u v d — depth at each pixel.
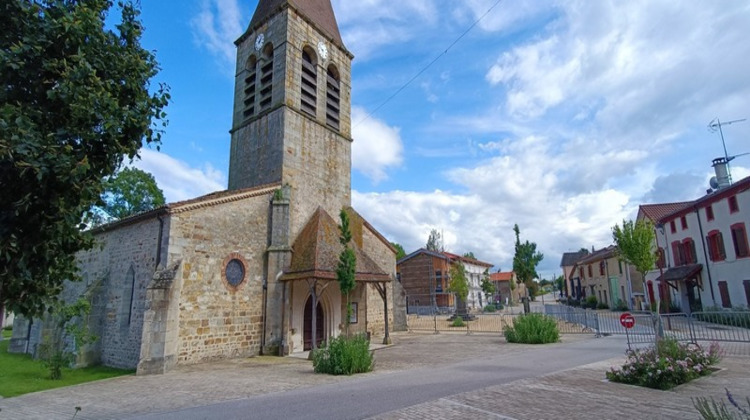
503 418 6.82
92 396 10.16
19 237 4.01
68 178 3.88
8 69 3.97
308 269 16.95
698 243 27.92
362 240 23.56
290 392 9.59
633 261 20.14
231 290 16.52
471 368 12.27
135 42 5.17
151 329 13.53
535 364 12.65
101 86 4.35
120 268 16.92
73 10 4.42
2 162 3.71
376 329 24.30
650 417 6.79
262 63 22.89
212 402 8.85
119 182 32.28
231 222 17.02
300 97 21.86
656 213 35.53
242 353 16.48
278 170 20.17
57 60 4.15
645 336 19.48
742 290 23.78
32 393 11.20
